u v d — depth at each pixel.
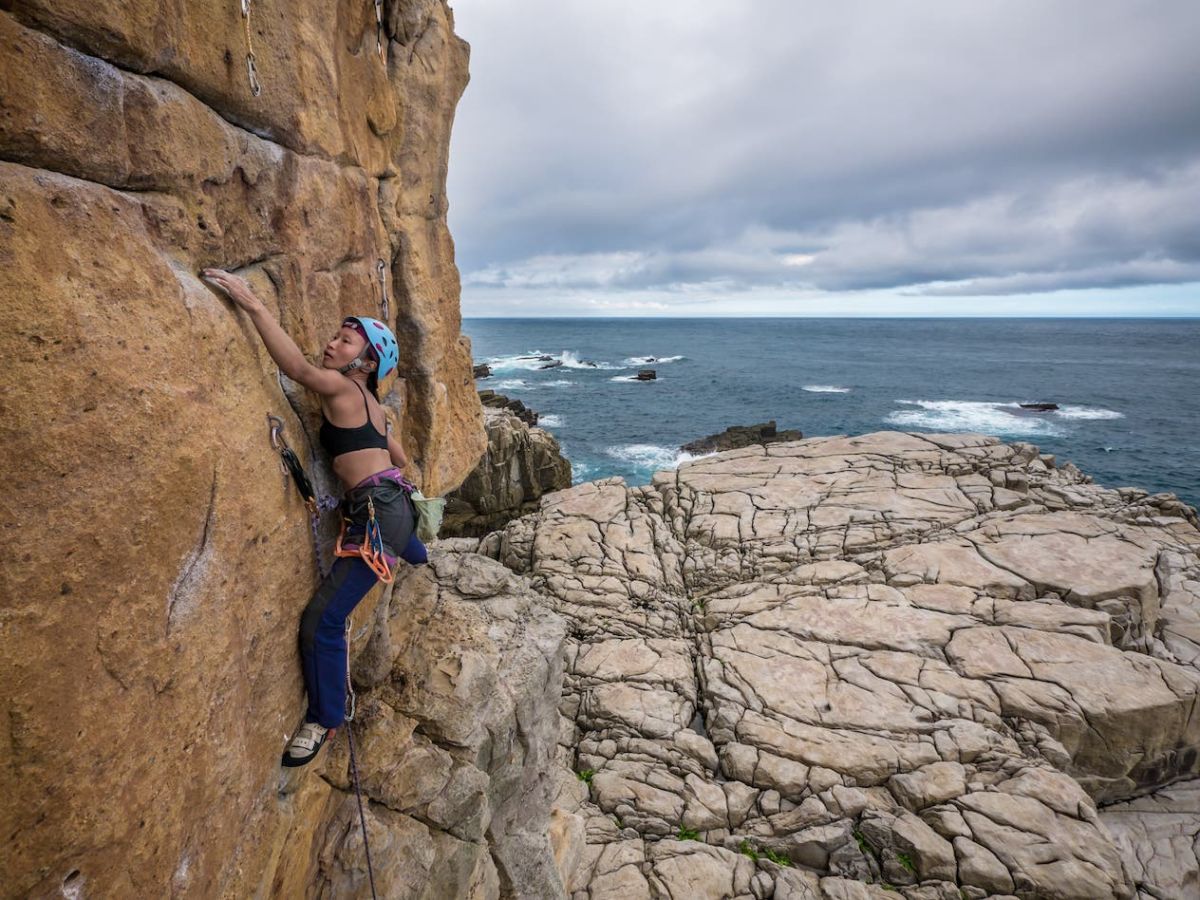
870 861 8.54
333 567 3.47
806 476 17.34
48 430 1.71
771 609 12.84
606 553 15.14
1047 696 10.19
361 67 4.23
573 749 10.58
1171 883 8.55
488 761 5.02
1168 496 15.85
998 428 48.81
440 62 5.59
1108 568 12.64
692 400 62.22
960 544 13.75
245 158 2.89
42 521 1.69
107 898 1.92
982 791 8.99
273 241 3.21
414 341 5.56
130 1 2.04
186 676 2.27
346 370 3.45
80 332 1.83
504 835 5.42
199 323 2.41
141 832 2.05
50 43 1.80
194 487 2.29
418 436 5.81
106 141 2.03
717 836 8.99
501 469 24.47
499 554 16.05
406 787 4.27
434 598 6.01
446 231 6.50
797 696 10.76
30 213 1.73
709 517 15.95
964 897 8.05
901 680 10.84
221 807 2.58
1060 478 16.89
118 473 1.93
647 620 13.23
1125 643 11.67
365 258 4.38
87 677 1.82
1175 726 9.91
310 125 3.44
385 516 3.41
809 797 9.27
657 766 10.02
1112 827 9.52
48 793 1.70
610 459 39.47
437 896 4.30
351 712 3.73
